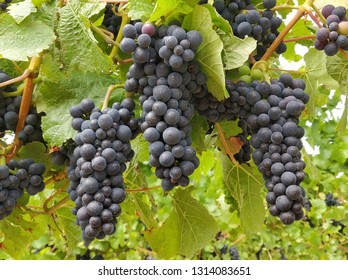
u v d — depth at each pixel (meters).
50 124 0.85
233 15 0.88
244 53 0.83
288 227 2.19
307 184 2.13
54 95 0.87
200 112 0.86
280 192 0.77
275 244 2.36
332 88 0.97
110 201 0.75
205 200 2.09
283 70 0.97
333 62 0.91
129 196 1.08
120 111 0.78
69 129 0.85
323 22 0.84
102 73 0.90
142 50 0.76
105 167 0.75
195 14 0.79
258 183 0.98
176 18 0.80
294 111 0.80
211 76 0.80
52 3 0.87
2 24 0.83
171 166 0.75
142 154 1.08
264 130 0.80
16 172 0.84
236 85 0.83
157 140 0.75
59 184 0.97
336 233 2.29
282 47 0.91
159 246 1.04
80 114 0.80
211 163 1.19
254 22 0.86
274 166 0.78
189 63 0.79
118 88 0.87
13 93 0.88
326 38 0.82
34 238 1.10
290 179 0.76
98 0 0.86
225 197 1.08
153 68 0.77
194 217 1.02
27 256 1.96
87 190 0.75
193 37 0.76
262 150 0.80
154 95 0.76
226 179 1.01
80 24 0.84
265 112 0.81
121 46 0.77
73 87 0.87
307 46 1.04
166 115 0.75
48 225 1.15
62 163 0.88
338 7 0.82
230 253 2.20
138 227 2.22
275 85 0.83
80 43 0.84
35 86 0.89
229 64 0.83
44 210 1.00
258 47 0.90
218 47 0.78
